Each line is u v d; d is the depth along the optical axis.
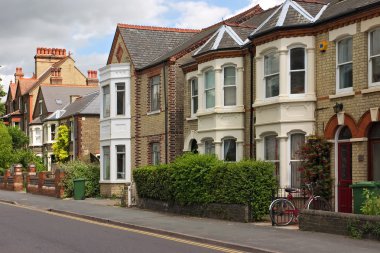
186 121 25.64
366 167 16.62
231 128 22.08
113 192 29.84
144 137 28.77
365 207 13.34
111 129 30.11
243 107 21.84
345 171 17.59
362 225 12.93
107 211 21.45
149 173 21.81
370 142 16.73
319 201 16.67
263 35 19.66
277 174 19.48
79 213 20.77
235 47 21.94
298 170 18.36
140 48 30.25
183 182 19.19
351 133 17.16
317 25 18.50
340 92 17.62
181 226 16.19
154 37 31.16
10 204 27.02
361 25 16.91
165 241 13.72
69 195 30.19
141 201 22.70
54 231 15.74
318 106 18.42
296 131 18.80
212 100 22.98
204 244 13.19
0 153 47.38
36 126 59.03
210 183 18.23
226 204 17.66
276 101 19.05
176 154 26.48
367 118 16.56
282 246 12.18
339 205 17.61
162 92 27.28
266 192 17.00
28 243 13.22
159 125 27.42
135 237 14.48
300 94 18.77
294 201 18.14
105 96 31.17
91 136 46.22
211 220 17.72
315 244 12.31
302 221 14.80
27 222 18.33
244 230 14.98
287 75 18.92
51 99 58.97
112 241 13.63
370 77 16.69
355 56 17.11
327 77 18.11
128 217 19.09
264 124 19.81
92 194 31.02
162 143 27.08
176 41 31.47
